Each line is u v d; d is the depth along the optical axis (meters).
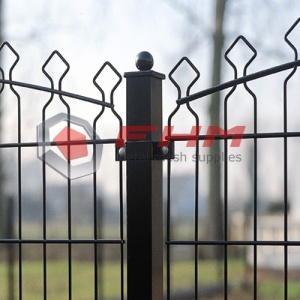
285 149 2.49
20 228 2.83
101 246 9.04
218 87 2.56
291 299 8.48
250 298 8.70
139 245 2.55
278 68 2.49
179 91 2.65
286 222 2.49
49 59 2.85
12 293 8.16
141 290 2.54
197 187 2.59
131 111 2.59
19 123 2.87
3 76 2.92
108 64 2.72
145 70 2.59
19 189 2.85
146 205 2.54
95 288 2.71
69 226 2.76
